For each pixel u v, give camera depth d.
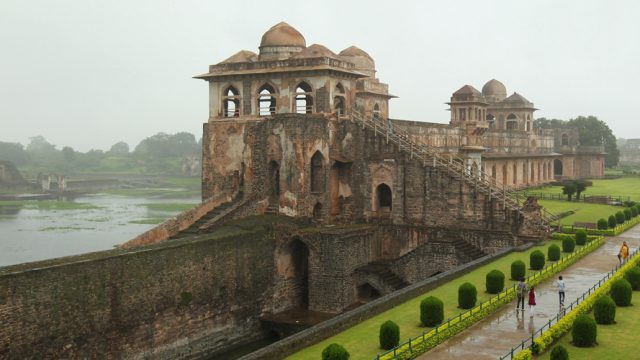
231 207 48.50
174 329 36.16
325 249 44.00
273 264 44.69
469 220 48.44
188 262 37.12
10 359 27.86
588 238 49.09
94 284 31.53
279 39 55.59
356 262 46.19
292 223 46.38
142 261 34.16
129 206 129.50
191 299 37.31
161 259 35.31
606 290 32.09
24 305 28.42
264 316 43.53
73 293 30.53
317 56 52.00
